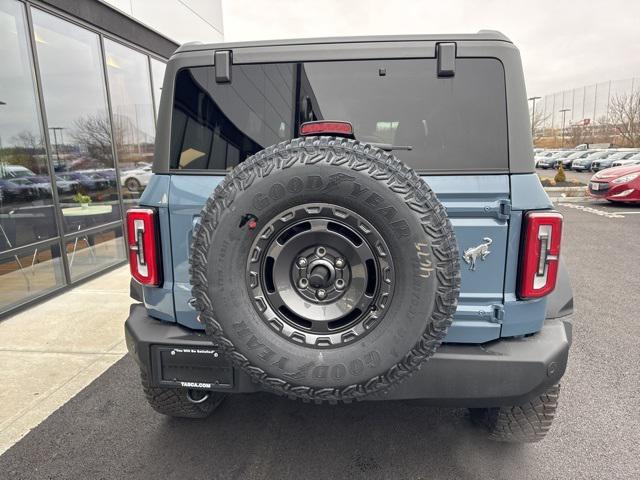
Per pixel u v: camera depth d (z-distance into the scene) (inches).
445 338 78.0
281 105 82.6
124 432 106.8
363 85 80.6
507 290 76.1
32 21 201.5
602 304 193.0
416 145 79.1
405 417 111.9
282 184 66.3
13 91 193.5
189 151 83.7
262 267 70.2
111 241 263.4
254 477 91.4
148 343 81.5
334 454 98.4
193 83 83.7
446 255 65.6
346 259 69.5
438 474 92.0
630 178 460.8
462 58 77.4
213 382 81.0
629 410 114.7
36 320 179.0
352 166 65.3
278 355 69.3
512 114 76.2
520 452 98.8
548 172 1189.1
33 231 202.8
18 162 195.5
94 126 249.0
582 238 327.0
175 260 82.1
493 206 73.5
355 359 68.3
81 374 135.3
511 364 74.4
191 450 100.0
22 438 104.8
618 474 92.1
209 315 70.4
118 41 267.9
